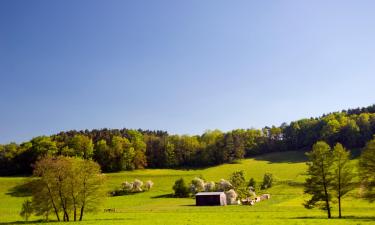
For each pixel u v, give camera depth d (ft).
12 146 648.79
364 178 208.44
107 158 643.86
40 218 255.29
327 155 210.79
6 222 222.69
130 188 474.49
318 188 211.61
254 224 173.99
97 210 234.38
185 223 183.52
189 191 435.12
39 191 229.66
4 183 485.56
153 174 595.88
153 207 332.60
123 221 203.51
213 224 177.17
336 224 166.20
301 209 264.52
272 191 426.92
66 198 229.66
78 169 230.07
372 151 207.31
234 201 368.07
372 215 215.72
